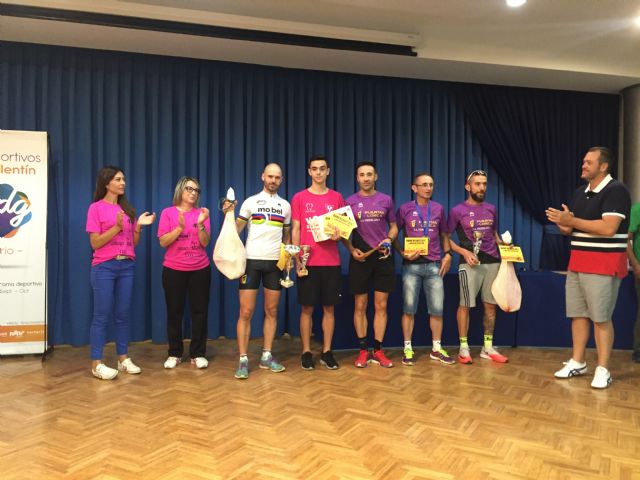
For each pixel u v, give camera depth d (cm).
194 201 344
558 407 269
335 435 230
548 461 206
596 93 503
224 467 199
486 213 367
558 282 396
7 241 352
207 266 350
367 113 463
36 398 279
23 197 354
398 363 356
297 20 367
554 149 492
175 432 233
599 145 503
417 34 390
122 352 331
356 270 342
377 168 467
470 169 488
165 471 196
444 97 480
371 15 358
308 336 344
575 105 498
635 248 359
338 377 321
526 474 195
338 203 344
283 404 271
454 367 346
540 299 398
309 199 338
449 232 370
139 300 409
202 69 419
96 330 317
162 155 411
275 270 334
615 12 348
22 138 353
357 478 191
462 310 362
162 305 409
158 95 409
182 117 415
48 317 390
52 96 389
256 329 435
